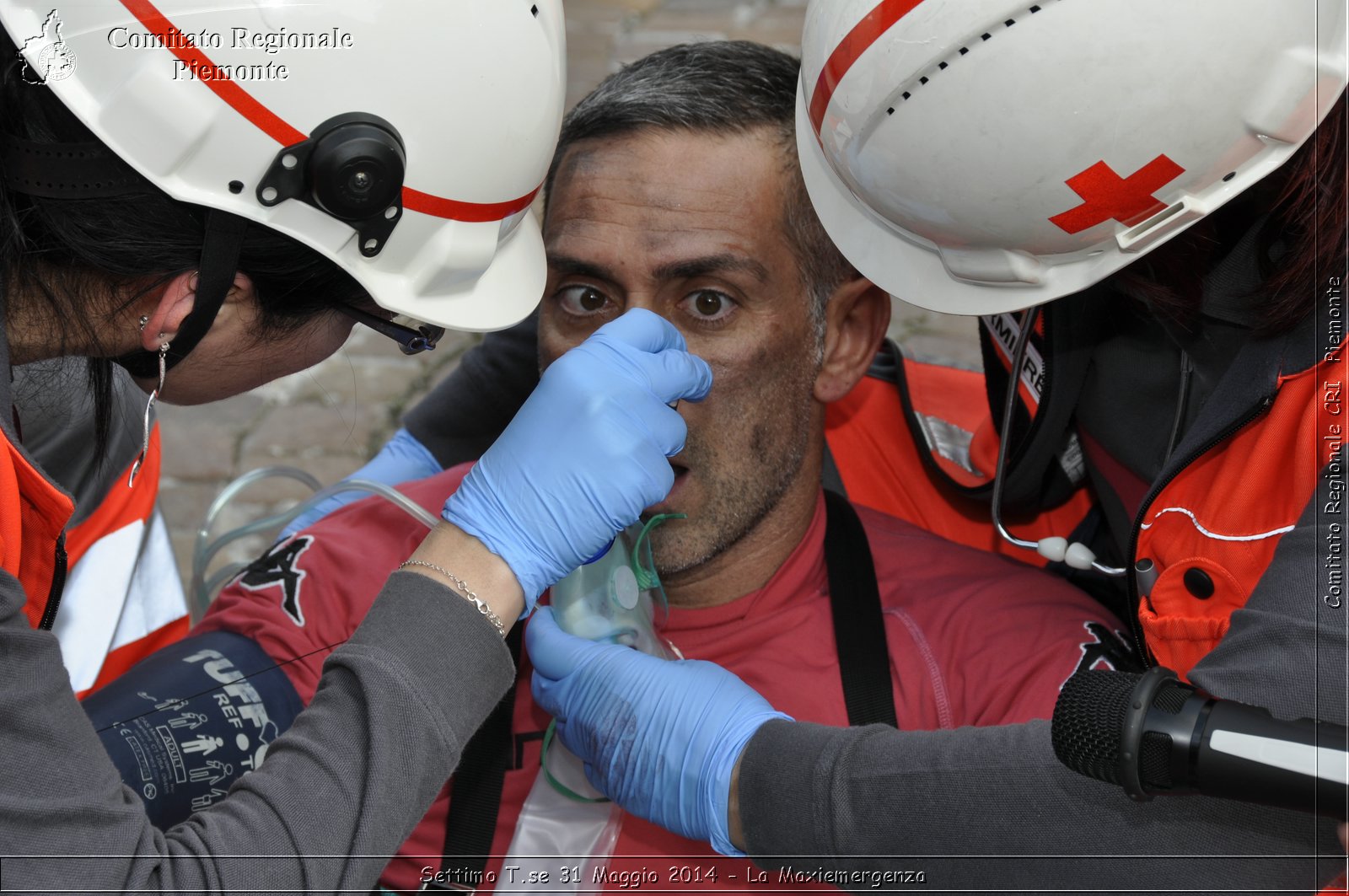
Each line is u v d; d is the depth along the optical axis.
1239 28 1.12
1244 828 1.14
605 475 1.23
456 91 1.14
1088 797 1.18
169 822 1.49
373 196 1.12
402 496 1.68
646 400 1.27
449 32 1.12
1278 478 1.23
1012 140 1.18
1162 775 1.07
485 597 1.20
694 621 1.64
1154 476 1.49
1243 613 1.14
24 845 1.00
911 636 1.60
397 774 1.09
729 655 1.62
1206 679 1.13
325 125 1.09
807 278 1.50
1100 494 1.63
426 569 1.21
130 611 1.88
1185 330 1.35
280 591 1.67
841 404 1.96
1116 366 1.45
